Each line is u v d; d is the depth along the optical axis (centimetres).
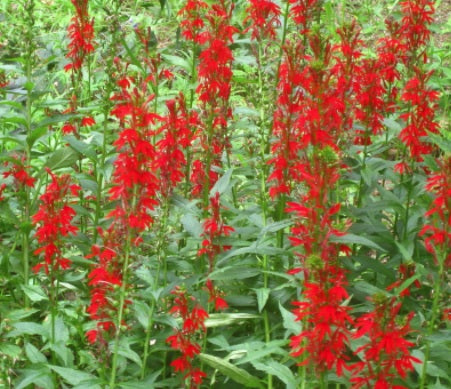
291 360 187
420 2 216
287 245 197
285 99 189
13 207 225
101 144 226
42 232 182
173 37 399
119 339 181
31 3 206
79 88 240
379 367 147
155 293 179
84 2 232
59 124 297
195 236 186
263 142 202
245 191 212
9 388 177
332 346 147
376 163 213
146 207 175
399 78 221
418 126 203
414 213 210
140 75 238
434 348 177
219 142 206
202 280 179
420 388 169
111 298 173
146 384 170
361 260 200
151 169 181
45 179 239
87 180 213
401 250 187
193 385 182
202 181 203
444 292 169
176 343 177
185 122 187
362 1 403
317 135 176
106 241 174
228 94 199
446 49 359
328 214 159
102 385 173
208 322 187
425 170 221
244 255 204
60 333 188
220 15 211
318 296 146
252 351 172
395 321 148
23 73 207
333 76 203
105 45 270
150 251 192
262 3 213
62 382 191
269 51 230
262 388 179
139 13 421
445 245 164
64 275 197
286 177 191
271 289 192
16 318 184
